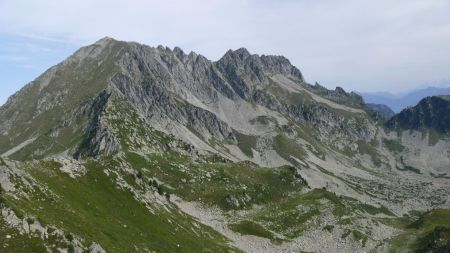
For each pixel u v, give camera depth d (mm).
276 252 160375
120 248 86312
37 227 70250
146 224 114688
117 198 120688
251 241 167000
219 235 157500
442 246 149000
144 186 145375
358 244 175000
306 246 172750
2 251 62688
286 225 192375
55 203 87625
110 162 141125
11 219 68438
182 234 125438
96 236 83375
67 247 70938
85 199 104375
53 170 112500
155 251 99562
